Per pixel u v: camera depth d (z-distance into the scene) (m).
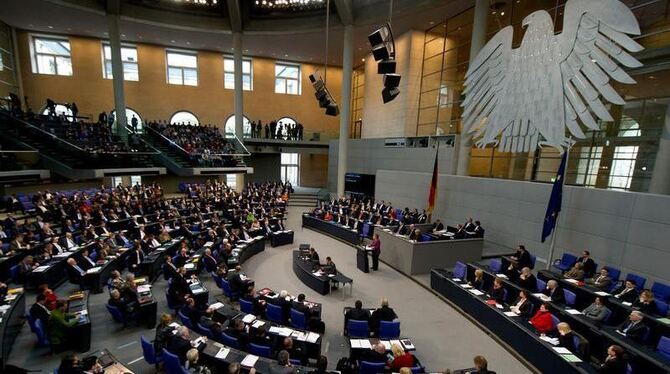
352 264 12.84
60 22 20.64
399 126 21.41
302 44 24.14
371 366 5.46
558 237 11.81
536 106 12.52
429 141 18.88
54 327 6.30
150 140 21.45
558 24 13.07
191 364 5.19
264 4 21.48
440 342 7.46
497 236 14.16
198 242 12.47
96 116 24.23
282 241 15.23
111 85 24.44
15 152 14.30
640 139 11.21
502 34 13.91
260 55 27.50
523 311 7.37
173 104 26.20
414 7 17.34
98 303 8.55
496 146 15.26
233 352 5.70
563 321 7.03
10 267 9.03
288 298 7.83
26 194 15.76
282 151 26.72
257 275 11.41
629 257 9.75
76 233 11.84
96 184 20.25
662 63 10.62
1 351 5.76
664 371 5.19
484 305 7.97
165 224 14.40
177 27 21.23
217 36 23.06
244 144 25.38
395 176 19.62
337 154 26.45
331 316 8.58
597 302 7.21
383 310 7.27
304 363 6.33
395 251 12.25
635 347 5.80
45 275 8.73
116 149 18.08
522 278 8.72
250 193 22.22
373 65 24.33
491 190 14.35
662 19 10.80
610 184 12.10
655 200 9.15
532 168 14.45
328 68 29.95
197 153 20.95
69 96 23.55
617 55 10.09
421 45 20.42
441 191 16.78
